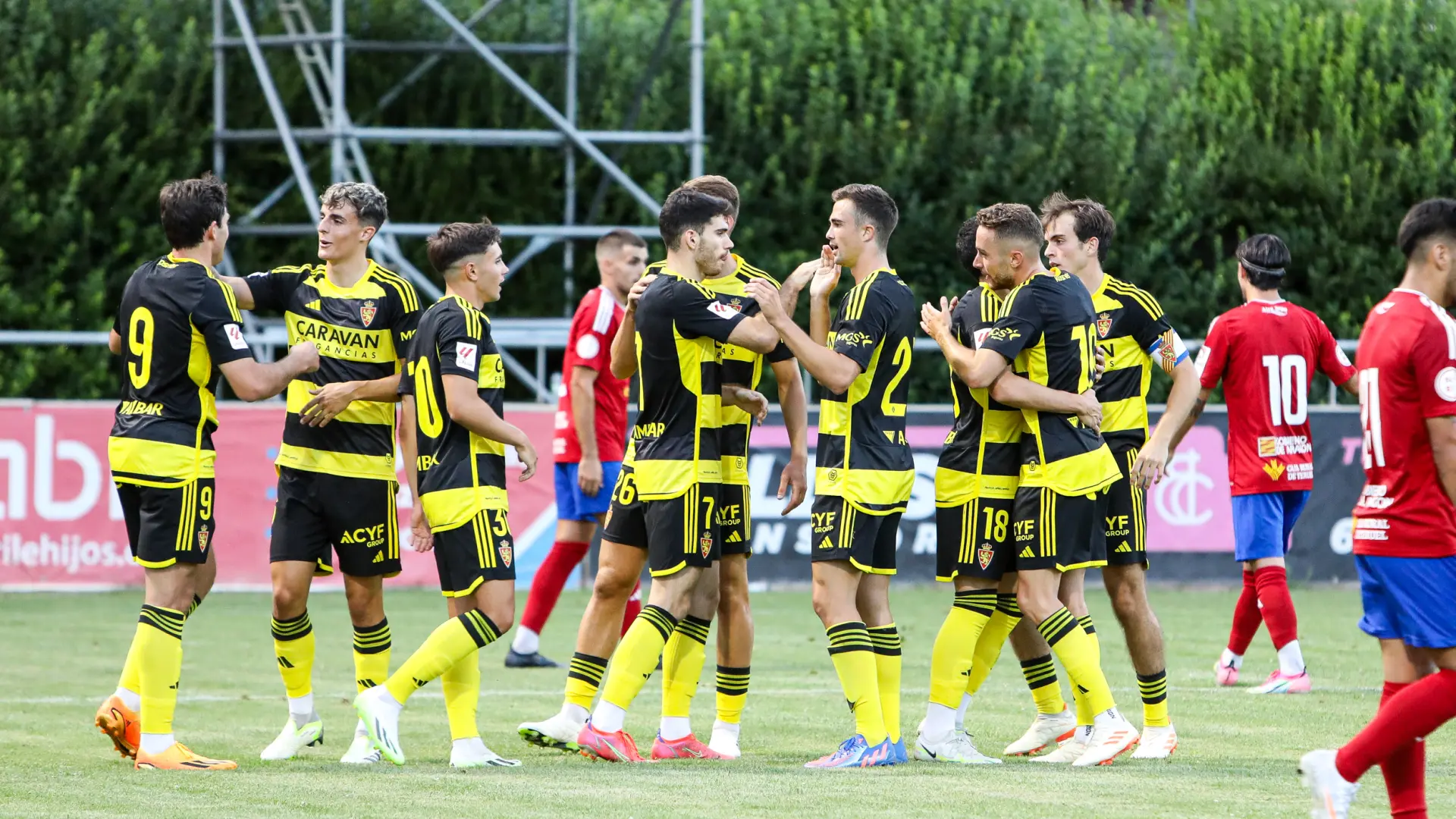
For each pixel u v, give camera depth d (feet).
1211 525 151.12
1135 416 72.95
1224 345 90.43
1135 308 72.74
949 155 195.31
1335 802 49.93
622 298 98.48
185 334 64.59
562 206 200.75
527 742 71.67
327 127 178.09
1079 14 215.31
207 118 195.62
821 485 65.36
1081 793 57.00
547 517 144.56
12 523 139.44
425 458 66.85
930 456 150.20
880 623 67.26
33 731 75.36
